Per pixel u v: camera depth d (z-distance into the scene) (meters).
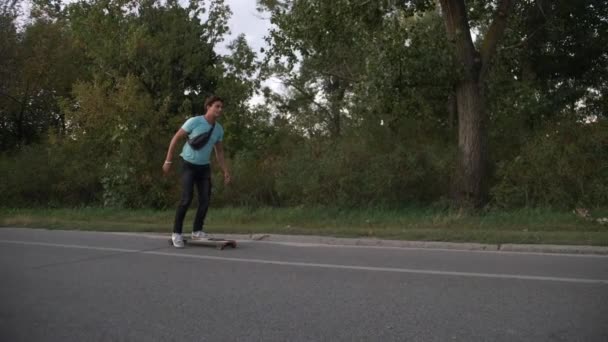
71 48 21.41
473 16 14.75
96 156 16.14
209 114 8.46
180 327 4.69
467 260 7.51
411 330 4.54
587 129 12.74
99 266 7.21
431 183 13.08
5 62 19.94
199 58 20.88
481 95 12.48
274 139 17.77
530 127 14.49
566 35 15.73
